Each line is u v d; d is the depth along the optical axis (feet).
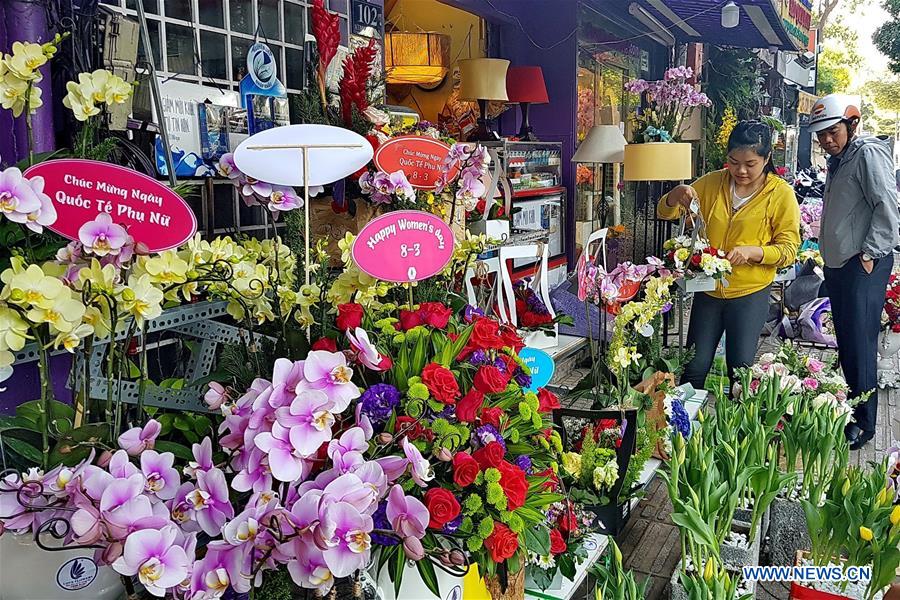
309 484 3.92
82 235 4.00
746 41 25.18
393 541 4.28
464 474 4.44
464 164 7.14
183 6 7.61
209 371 6.27
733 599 6.15
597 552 7.38
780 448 10.27
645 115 18.13
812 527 7.38
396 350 5.28
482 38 19.84
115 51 6.25
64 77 5.93
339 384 4.05
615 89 24.04
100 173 4.18
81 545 3.71
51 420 4.36
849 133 12.93
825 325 19.66
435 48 16.75
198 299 6.25
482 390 4.82
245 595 4.20
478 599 5.48
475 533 4.63
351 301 5.71
